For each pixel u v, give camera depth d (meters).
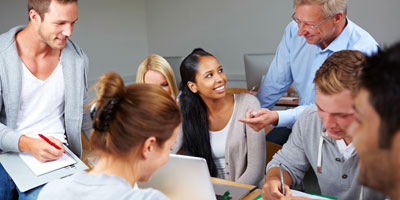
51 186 0.79
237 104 1.61
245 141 1.60
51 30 1.36
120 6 5.02
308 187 2.49
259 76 3.02
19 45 1.44
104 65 4.88
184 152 1.65
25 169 1.26
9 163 1.31
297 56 1.89
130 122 0.74
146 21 5.47
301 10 1.52
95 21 4.68
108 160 0.80
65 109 1.59
